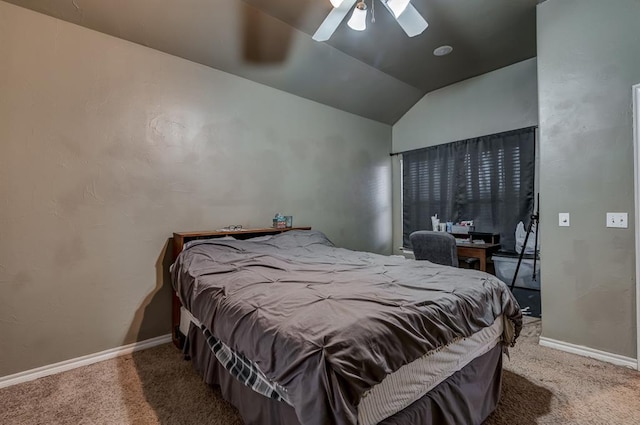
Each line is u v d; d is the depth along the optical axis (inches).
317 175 150.4
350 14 102.2
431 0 95.8
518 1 97.4
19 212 79.9
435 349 50.5
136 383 78.6
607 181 88.2
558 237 96.9
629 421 63.2
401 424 45.3
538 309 129.0
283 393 44.0
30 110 81.1
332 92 147.4
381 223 181.3
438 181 163.0
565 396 71.9
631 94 84.2
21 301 80.4
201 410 67.8
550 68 97.7
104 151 92.3
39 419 65.4
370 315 47.0
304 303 52.7
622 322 86.2
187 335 88.2
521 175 134.7
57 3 82.4
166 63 104.2
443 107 162.9
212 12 97.9
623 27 85.4
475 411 59.2
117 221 94.7
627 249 85.3
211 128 114.7
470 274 74.7
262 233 122.3
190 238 103.0
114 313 94.3
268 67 123.0
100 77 91.6
